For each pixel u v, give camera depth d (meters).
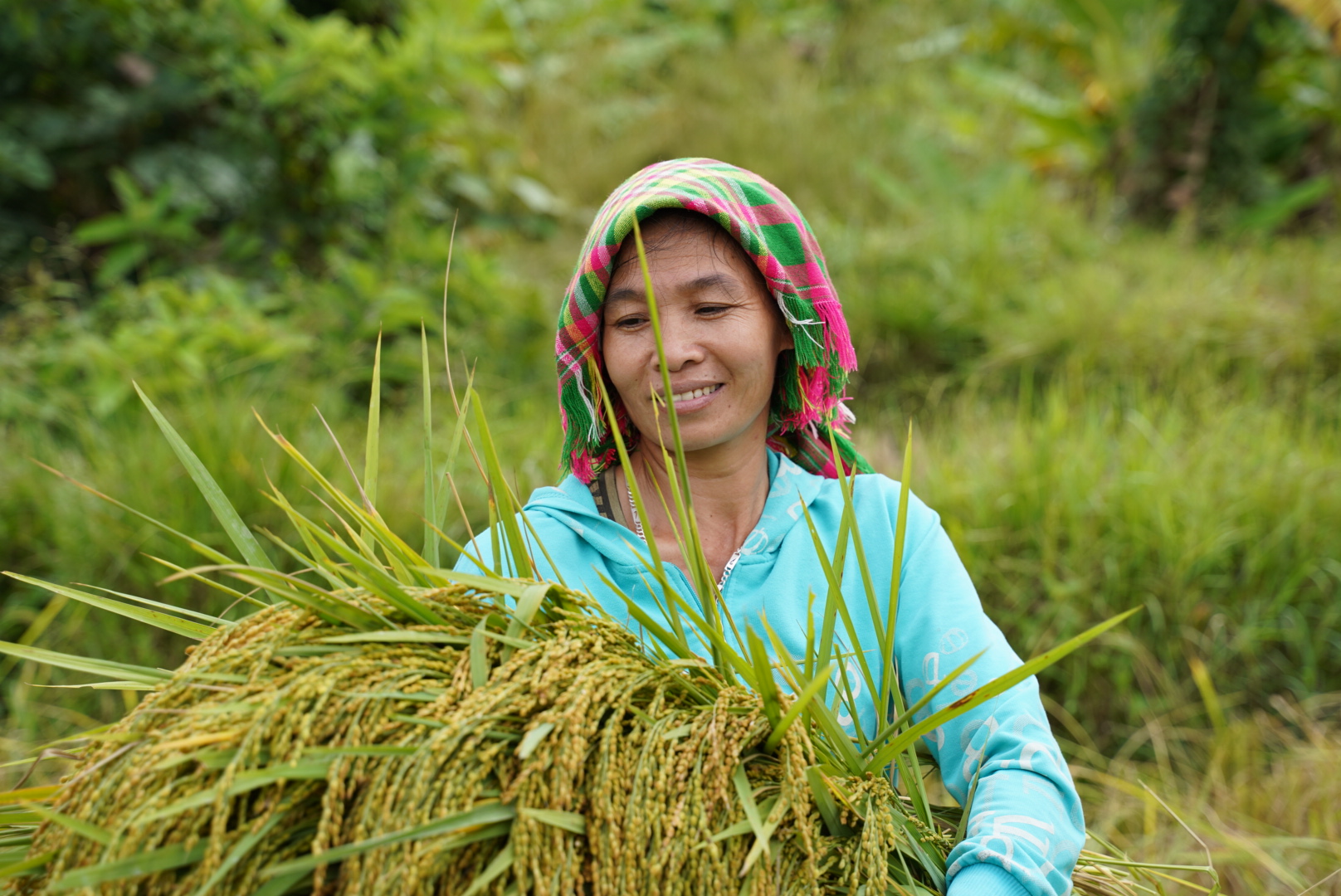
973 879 1.08
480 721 0.90
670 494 1.37
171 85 5.15
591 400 1.34
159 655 3.25
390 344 4.83
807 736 1.01
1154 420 4.30
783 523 1.35
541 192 6.90
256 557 1.12
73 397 4.03
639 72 9.10
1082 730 3.23
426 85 5.52
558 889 0.87
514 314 5.19
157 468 3.41
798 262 1.29
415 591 1.03
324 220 5.36
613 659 1.00
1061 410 3.95
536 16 9.57
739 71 8.98
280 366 4.27
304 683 0.88
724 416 1.27
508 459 3.66
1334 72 7.31
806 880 0.97
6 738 3.04
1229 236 6.48
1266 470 3.68
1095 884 1.36
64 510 3.39
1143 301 5.18
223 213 5.31
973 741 1.25
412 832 0.82
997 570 3.40
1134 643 3.22
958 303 5.40
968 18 10.34
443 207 6.30
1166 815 2.77
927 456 4.02
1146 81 7.45
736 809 0.96
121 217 4.80
